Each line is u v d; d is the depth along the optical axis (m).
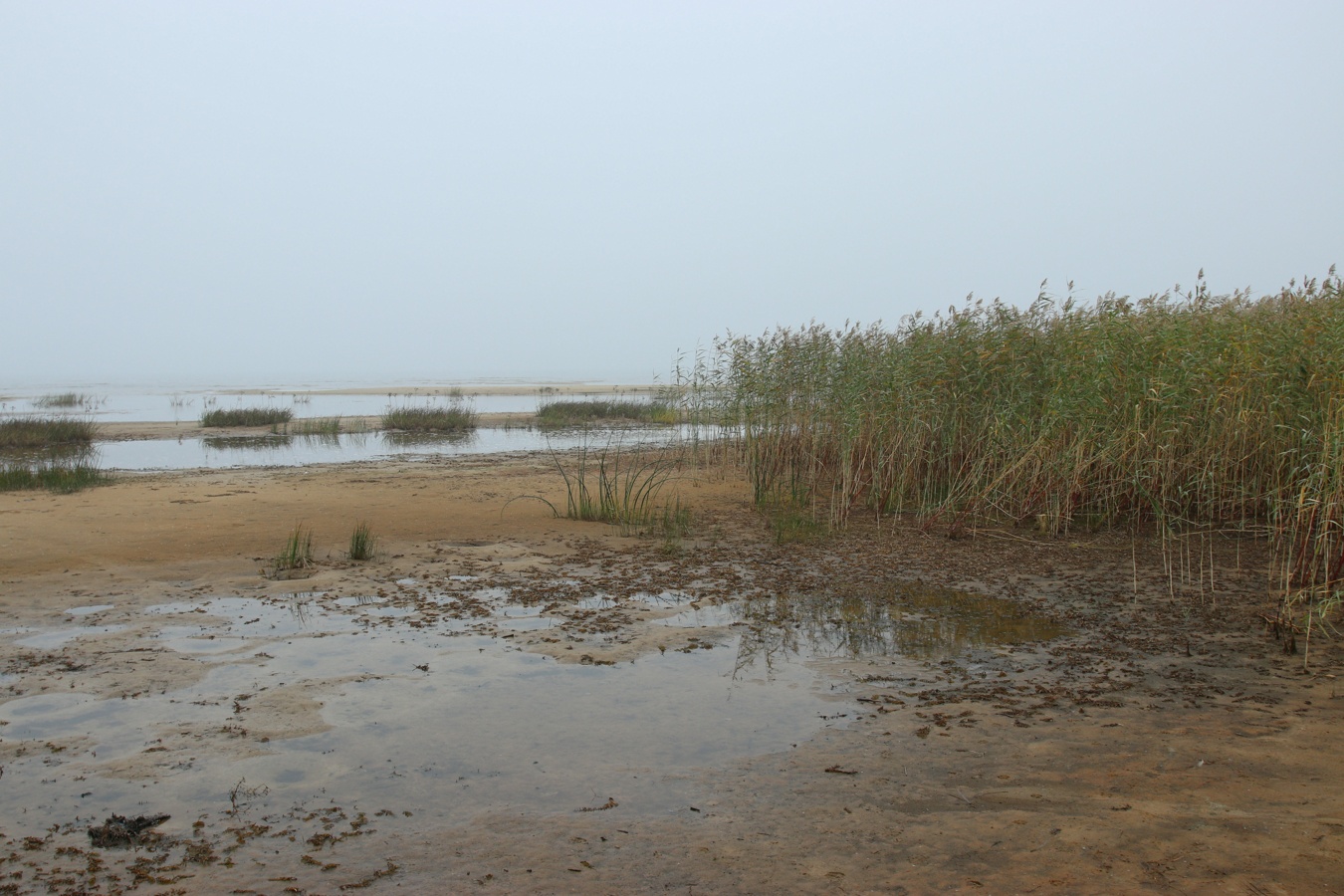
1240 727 5.08
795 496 13.62
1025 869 3.61
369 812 4.18
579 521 11.94
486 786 4.45
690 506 13.27
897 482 13.07
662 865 3.71
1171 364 10.84
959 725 5.19
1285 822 3.91
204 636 6.83
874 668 6.23
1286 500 9.48
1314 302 11.11
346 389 66.81
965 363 12.48
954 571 9.17
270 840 3.91
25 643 6.61
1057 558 9.78
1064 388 11.33
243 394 58.41
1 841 3.88
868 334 15.30
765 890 3.51
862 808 4.19
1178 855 3.67
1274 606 7.66
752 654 6.54
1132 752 4.77
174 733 5.05
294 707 5.44
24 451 22.45
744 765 4.69
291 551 9.38
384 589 8.32
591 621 7.35
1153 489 10.92
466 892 3.51
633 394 55.22
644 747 4.92
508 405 44.94
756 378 15.23
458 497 13.76
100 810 4.17
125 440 25.89
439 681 5.91
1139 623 7.28
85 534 10.43
